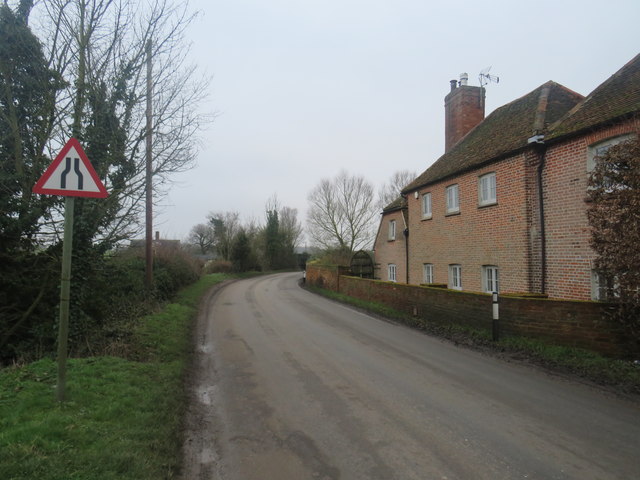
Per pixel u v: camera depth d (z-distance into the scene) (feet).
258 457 12.59
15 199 24.09
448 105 62.75
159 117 29.94
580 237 30.86
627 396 17.66
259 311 47.67
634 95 28.53
